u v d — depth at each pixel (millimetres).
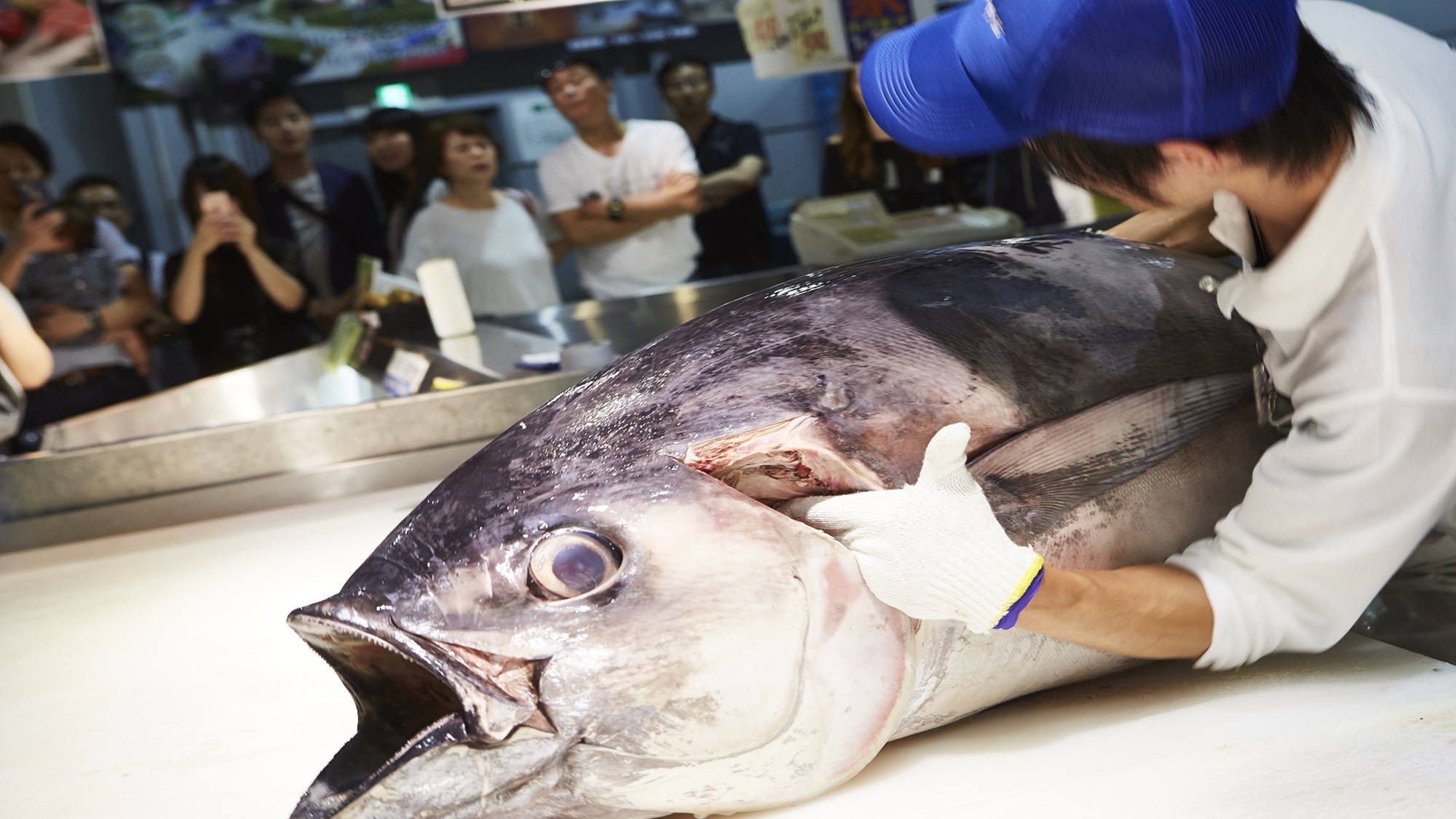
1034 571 1092
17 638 2314
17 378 3756
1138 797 1106
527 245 5379
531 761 1062
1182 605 1231
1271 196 1108
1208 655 1272
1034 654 1292
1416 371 1094
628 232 5543
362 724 1171
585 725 1063
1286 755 1153
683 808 1146
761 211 5980
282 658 1974
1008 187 4828
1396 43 1219
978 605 1093
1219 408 1386
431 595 1104
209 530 2988
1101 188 1132
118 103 7000
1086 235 1524
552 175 5551
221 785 1498
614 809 1126
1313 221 1103
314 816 1069
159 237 7363
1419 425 1109
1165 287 1434
